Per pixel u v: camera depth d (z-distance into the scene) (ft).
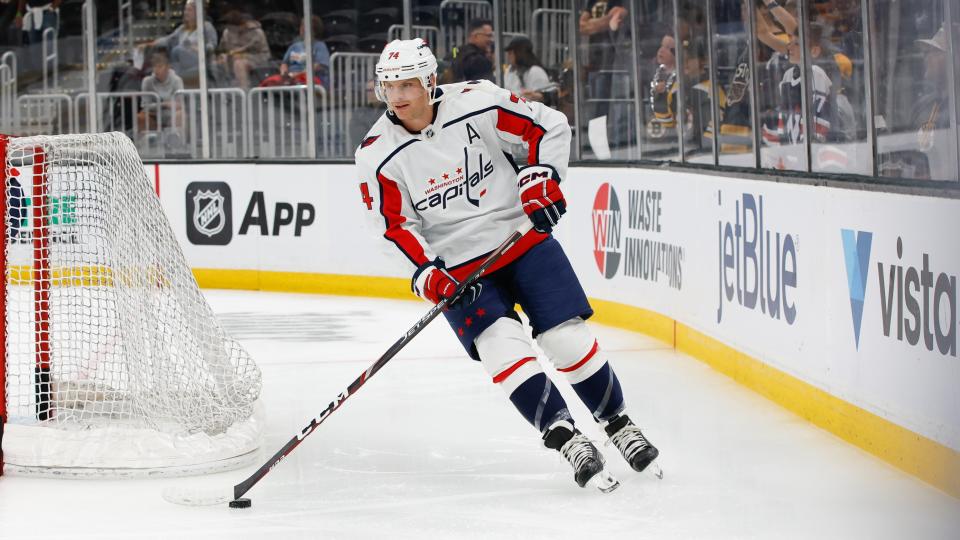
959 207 16.02
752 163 27.94
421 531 15.39
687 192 28.60
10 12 53.01
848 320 19.84
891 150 20.89
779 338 23.02
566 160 17.21
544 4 39.83
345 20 46.29
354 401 24.23
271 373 27.78
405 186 17.29
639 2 34.50
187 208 45.83
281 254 44.55
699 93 31.01
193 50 48.62
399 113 16.70
